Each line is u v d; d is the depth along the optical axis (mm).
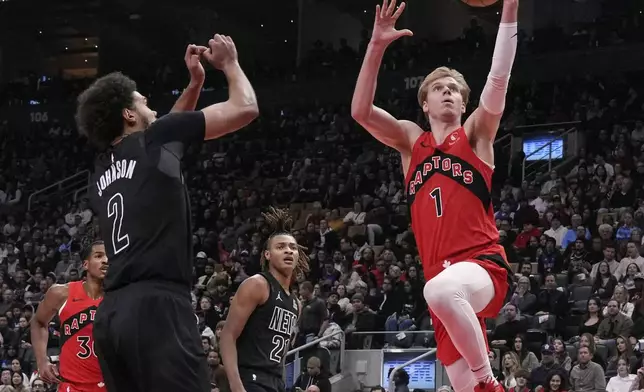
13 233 22984
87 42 33469
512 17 3906
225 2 30719
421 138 4160
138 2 30500
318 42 28766
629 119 20703
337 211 20047
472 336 3645
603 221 15461
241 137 26172
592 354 10516
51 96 29156
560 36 24156
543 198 17594
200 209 22109
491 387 3670
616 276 13789
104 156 3396
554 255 14758
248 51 32438
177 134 3301
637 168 17812
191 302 3271
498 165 20828
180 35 32281
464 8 28766
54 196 24938
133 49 32719
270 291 5605
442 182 3979
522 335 11617
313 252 18000
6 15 31453
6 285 18516
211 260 17969
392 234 18312
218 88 27609
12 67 32906
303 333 13055
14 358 14711
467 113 22797
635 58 22797
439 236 3936
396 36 4059
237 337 5555
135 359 3111
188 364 3139
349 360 12891
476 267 3779
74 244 20719
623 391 10305
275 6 31219
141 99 3496
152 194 3217
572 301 13438
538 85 23766
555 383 9758
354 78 26312
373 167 21625
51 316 6438
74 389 6137
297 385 11383
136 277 3180
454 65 24750
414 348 12562
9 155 27688
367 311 13984
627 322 11680
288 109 26875
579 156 19812
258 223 19516
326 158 23359
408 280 14570
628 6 26344
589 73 23312
